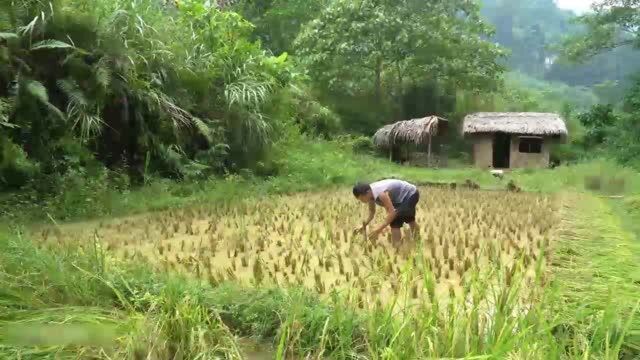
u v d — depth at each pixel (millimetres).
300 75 17500
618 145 20625
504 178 17734
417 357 2998
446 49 26469
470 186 15398
